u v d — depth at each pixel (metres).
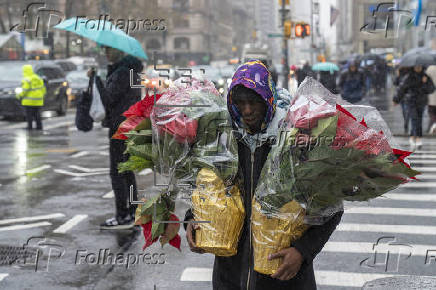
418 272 5.30
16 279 5.23
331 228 2.75
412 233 6.61
